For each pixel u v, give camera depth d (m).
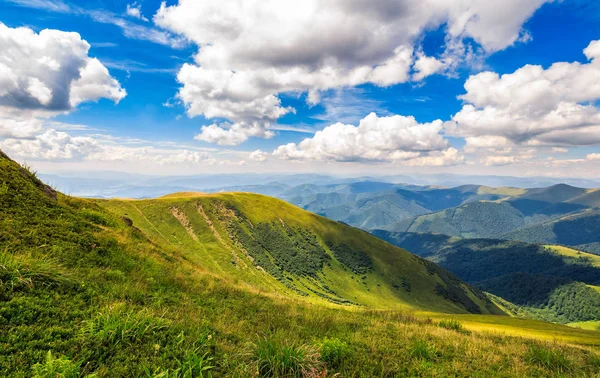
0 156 17.84
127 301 10.30
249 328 11.31
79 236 14.51
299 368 8.04
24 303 8.02
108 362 6.91
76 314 8.45
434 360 11.09
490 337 16.03
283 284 146.50
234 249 153.38
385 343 12.21
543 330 35.25
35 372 5.82
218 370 7.68
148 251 18.67
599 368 11.39
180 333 8.84
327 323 13.72
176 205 165.12
